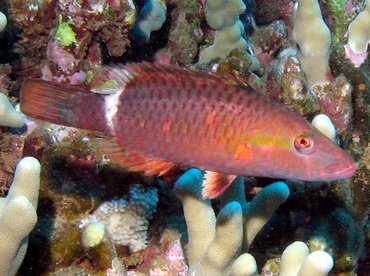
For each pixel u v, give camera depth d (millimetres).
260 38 1218
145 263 824
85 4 905
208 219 798
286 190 796
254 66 1055
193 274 803
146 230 836
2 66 897
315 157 642
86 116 668
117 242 824
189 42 1076
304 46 979
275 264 850
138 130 661
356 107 967
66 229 796
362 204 865
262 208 800
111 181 822
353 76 966
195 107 648
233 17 1073
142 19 1012
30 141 817
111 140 673
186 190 782
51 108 672
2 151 839
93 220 815
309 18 969
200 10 1100
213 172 673
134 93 657
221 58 1097
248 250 829
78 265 787
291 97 919
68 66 930
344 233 853
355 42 985
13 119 846
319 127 828
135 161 674
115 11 909
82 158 816
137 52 1062
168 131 655
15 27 936
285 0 1312
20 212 676
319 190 855
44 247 778
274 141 642
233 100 645
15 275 760
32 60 953
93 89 676
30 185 703
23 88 673
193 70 647
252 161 652
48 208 802
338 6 1209
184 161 667
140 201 828
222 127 647
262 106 644
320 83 980
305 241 861
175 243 822
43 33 941
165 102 651
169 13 1073
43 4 926
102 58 957
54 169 812
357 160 953
